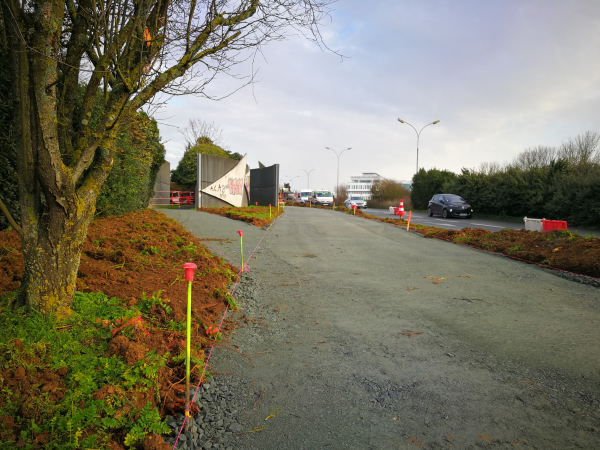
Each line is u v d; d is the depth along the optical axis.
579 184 23.39
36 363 2.96
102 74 3.78
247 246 11.70
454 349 4.62
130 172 13.15
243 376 3.97
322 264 9.62
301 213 29.47
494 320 5.60
